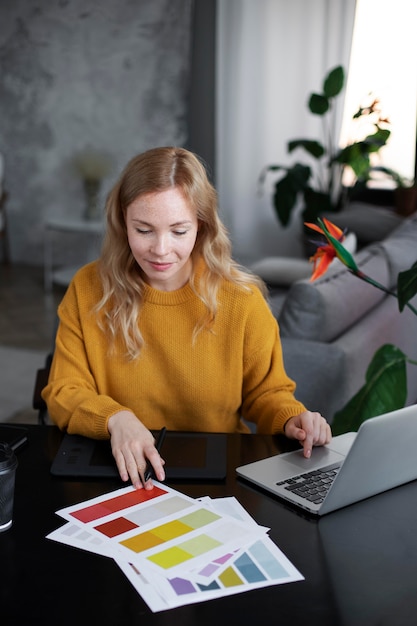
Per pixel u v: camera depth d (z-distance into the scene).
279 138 5.73
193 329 1.63
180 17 5.77
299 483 1.31
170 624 0.94
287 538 1.14
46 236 5.88
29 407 3.47
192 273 1.61
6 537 1.13
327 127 5.54
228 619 0.95
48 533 1.14
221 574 1.04
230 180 5.93
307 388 2.29
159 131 6.03
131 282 1.60
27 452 1.43
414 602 0.99
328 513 1.22
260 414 1.65
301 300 2.34
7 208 6.55
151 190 1.42
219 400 1.67
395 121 5.20
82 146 6.23
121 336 1.63
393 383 1.90
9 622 0.93
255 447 1.48
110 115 6.11
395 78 5.19
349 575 1.05
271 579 1.03
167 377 1.66
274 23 5.53
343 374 2.29
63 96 6.19
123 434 1.40
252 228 5.95
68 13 6.02
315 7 5.38
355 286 2.55
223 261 1.61
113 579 1.03
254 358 1.66
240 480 1.34
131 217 1.45
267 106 5.70
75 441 1.47
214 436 1.51
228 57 5.73
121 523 1.17
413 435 1.26
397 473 1.30
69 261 6.48
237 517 1.20
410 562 1.09
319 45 5.43
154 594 0.99
